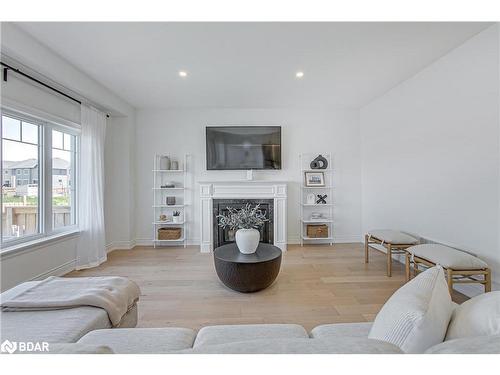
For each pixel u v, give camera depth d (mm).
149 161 4594
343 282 2902
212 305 2387
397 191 3648
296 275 3121
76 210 3555
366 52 2656
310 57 2754
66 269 3227
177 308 2334
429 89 2990
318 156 4625
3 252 2410
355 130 4699
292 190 4672
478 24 2215
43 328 1277
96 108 3820
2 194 2508
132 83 3441
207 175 4641
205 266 3479
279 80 3381
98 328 1396
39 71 2545
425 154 3086
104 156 4176
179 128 4609
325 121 4684
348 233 4715
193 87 3604
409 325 840
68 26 2176
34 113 2734
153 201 4602
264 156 4570
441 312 900
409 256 2707
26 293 1595
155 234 4551
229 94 3904
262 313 2244
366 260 3582
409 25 2209
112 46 2502
